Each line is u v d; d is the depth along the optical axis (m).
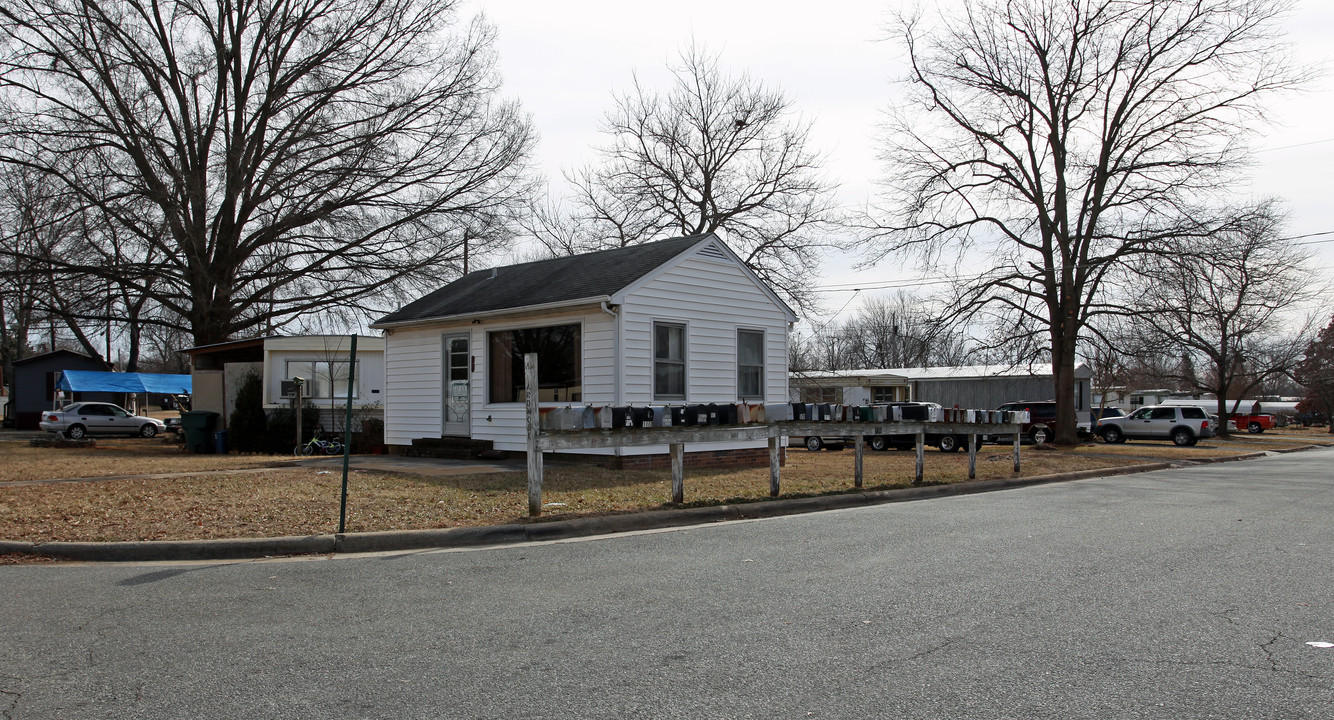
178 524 9.48
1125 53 27.11
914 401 40.97
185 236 26.42
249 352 27.39
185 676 4.65
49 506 10.63
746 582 6.95
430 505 10.85
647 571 7.44
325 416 24.06
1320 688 4.38
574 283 17.12
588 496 11.89
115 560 8.30
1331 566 7.59
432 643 5.26
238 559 8.38
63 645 5.25
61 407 41.03
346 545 8.77
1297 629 5.49
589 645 5.20
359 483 12.98
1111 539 9.09
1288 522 10.52
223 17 29.16
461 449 18.30
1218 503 12.78
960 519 10.75
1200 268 26.84
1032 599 6.32
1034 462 20.52
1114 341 29.33
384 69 29.89
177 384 39.78
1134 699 4.23
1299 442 39.94
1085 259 28.31
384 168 29.30
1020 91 28.48
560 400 16.73
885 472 16.95
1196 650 5.04
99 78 26.64
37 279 27.41
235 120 29.41
